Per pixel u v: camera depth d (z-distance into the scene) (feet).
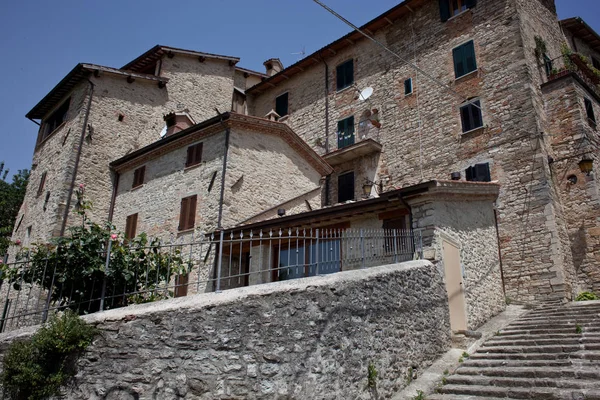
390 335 23.61
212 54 78.79
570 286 45.19
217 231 44.55
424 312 28.09
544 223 46.85
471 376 24.06
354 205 36.73
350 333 20.47
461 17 63.26
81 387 17.69
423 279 29.32
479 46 59.82
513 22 57.00
